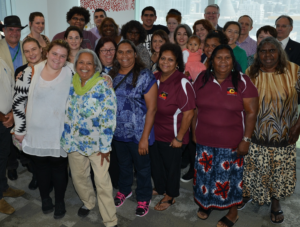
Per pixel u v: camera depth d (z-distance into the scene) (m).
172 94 2.10
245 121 2.03
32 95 2.01
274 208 2.35
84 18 3.61
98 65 2.01
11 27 2.70
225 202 2.17
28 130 2.09
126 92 2.05
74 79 2.02
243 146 2.03
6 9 6.66
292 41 3.54
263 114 2.16
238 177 2.15
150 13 4.00
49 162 2.28
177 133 2.20
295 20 4.80
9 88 2.27
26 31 6.62
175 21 3.89
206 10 4.18
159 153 2.40
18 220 2.33
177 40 3.27
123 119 2.11
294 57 3.50
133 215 2.41
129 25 2.95
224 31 3.09
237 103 1.94
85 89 1.92
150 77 2.04
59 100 2.03
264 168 2.26
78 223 2.31
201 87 2.04
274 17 4.91
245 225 2.29
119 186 2.59
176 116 2.16
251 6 5.00
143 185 2.39
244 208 2.52
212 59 1.94
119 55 2.02
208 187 2.18
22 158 2.82
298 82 2.09
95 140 2.00
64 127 2.06
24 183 2.90
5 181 2.58
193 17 5.45
